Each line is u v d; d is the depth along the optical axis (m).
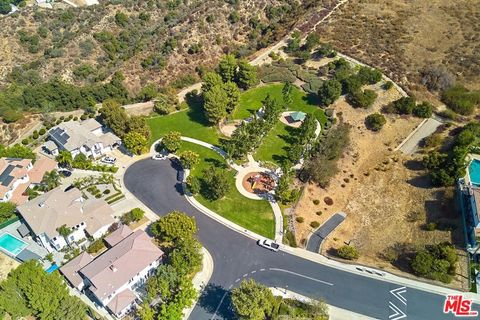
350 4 172.88
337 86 130.62
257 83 144.75
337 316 83.69
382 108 131.88
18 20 177.12
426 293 87.19
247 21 166.88
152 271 90.06
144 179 114.00
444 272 88.69
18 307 78.00
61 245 94.62
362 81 135.00
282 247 97.19
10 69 158.38
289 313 81.81
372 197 109.56
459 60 142.38
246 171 115.38
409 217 103.06
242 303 77.75
